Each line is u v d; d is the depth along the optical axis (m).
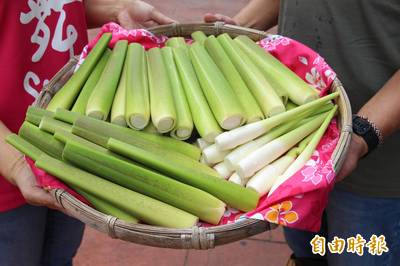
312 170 0.99
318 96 1.21
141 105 1.15
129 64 1.28
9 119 1.26
